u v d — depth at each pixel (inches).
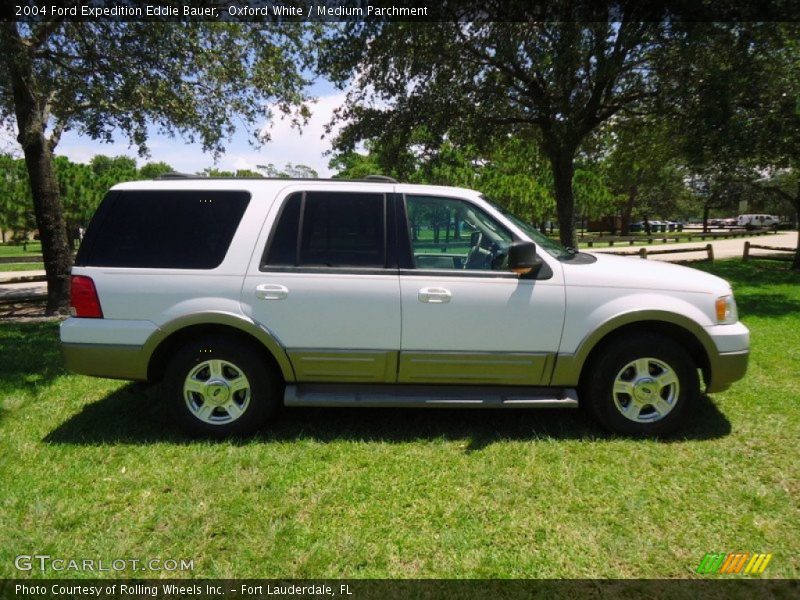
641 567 90.4
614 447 133.2
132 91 275.7
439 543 97.1
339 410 159.8
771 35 350.0
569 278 135.0
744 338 135.6
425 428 146.3
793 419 149.3
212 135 364.5
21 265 757.9
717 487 114.3
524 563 91.4
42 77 277.7
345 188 140.5
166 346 139.0
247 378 137.7
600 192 1130.0
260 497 111.3
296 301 134.0
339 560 92.5
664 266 149.9
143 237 136.9
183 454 130.5
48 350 233.0
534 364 136.4
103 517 104.3
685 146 396.5
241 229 136.5
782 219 2304.4
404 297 133.9
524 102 447.2
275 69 372.8
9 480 117.6
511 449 133.0
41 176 320.8
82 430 144.9
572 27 350.9
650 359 135.9
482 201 143.1
